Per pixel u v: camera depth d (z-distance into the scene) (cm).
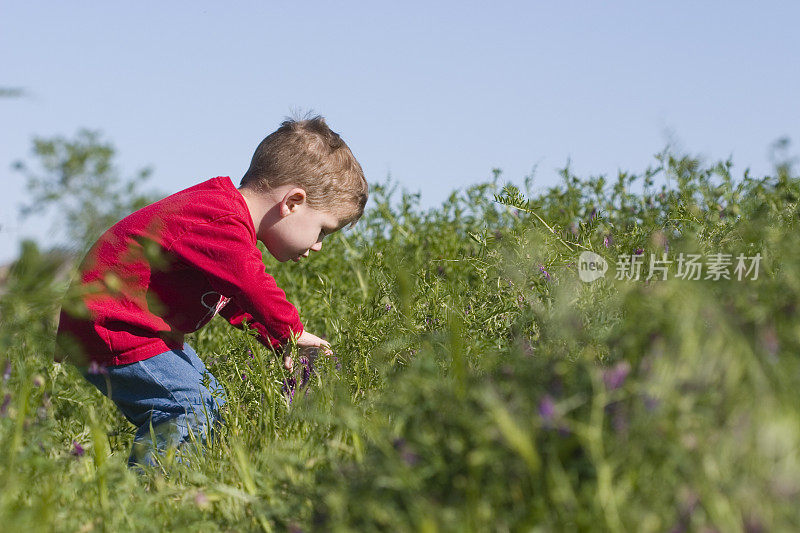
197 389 546
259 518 338
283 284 809
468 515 244
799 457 234
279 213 586
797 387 251
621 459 243
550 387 279
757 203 523
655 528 231
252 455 433
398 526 254
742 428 238
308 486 321
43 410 386
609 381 264
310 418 433
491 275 527
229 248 534
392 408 309
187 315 552
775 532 221
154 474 433
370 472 278
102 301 511
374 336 513
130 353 521
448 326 475
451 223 872
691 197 561
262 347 567
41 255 306
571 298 411
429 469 263
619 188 694
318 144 592
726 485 230
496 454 251
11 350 365
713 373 253
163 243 528
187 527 334
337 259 843
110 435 535
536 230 530
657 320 270
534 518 243
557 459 250
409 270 578
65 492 339
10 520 281
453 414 274
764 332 265
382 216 874
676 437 240
